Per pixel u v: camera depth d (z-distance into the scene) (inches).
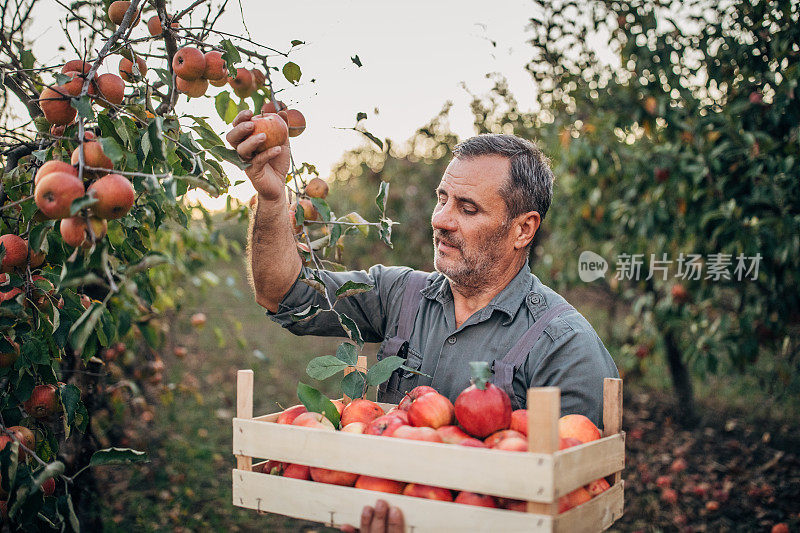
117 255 71.7
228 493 162.7
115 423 138.3
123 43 58.4
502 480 41.1
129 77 63.9
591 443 45.1
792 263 135.8
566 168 191.2
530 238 65.7
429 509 43.3
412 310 70.4
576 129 186.2
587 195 199.6
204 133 61.4
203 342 334.6
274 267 67.2
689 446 192.7
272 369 297.6
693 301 164.7
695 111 149.6
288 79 68.1
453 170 63.9
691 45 149.4
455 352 65.5
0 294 58.0
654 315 178.7
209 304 381.7
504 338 64.0
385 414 56.7
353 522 46.1
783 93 128.9
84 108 50.3
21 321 57.8
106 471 163.5
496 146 63.6
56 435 77.3
